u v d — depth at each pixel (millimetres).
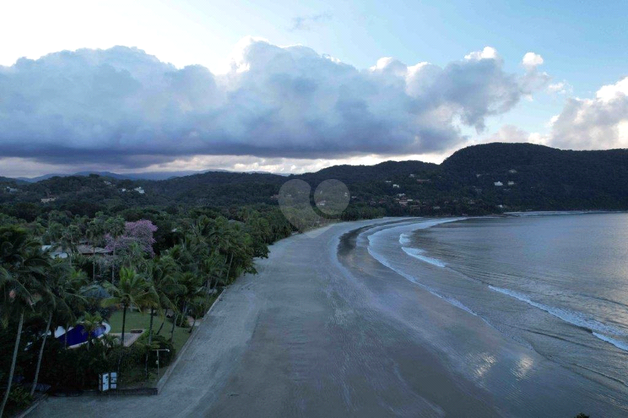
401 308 42812
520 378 26656
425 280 57688
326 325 37094
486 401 23719
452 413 22422
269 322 37969
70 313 22750
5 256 19531
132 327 34156
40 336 23812
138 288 25734
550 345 32375
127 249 61875
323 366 28281
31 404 21938
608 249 92000
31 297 19297
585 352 31000
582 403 23625
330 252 88875
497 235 127625
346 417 21906
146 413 22047
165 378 25844
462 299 46750
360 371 27547
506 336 34375
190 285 32812
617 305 44469
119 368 24812
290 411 22453
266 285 54000
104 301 25406
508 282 56531
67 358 23656
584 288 53000
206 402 23328
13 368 20234
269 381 25969
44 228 74688
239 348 31453
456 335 34500
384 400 23734
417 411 22578
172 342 31000
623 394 24688
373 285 54094
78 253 61156
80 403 22891
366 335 34500
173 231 72625
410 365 28516
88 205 113312
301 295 48406
